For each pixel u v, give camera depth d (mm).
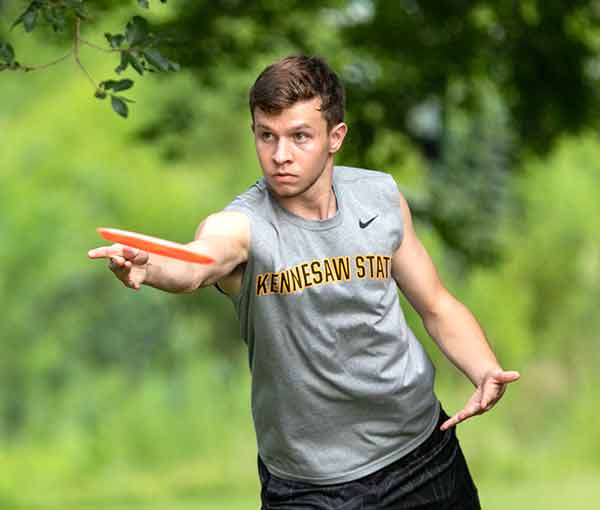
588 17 35844
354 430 12625
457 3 34625
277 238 11867
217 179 90000
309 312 12008
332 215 12133
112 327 85125
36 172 90312
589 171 92875
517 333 88312
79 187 89625
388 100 36344
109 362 84750
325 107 11562
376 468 12734
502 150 45219
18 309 84812
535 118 36062
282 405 12453
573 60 35156
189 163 89938
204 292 86688
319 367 12227
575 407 87938
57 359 83875
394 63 37156
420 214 39844
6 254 85812
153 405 78062
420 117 41531
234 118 83438
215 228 11695
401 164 37125
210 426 77812
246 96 36000
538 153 37250
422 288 12820
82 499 60125
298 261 11898
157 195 89438
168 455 75875
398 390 12500
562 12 34656
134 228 88875
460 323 12906
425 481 12922
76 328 85062
